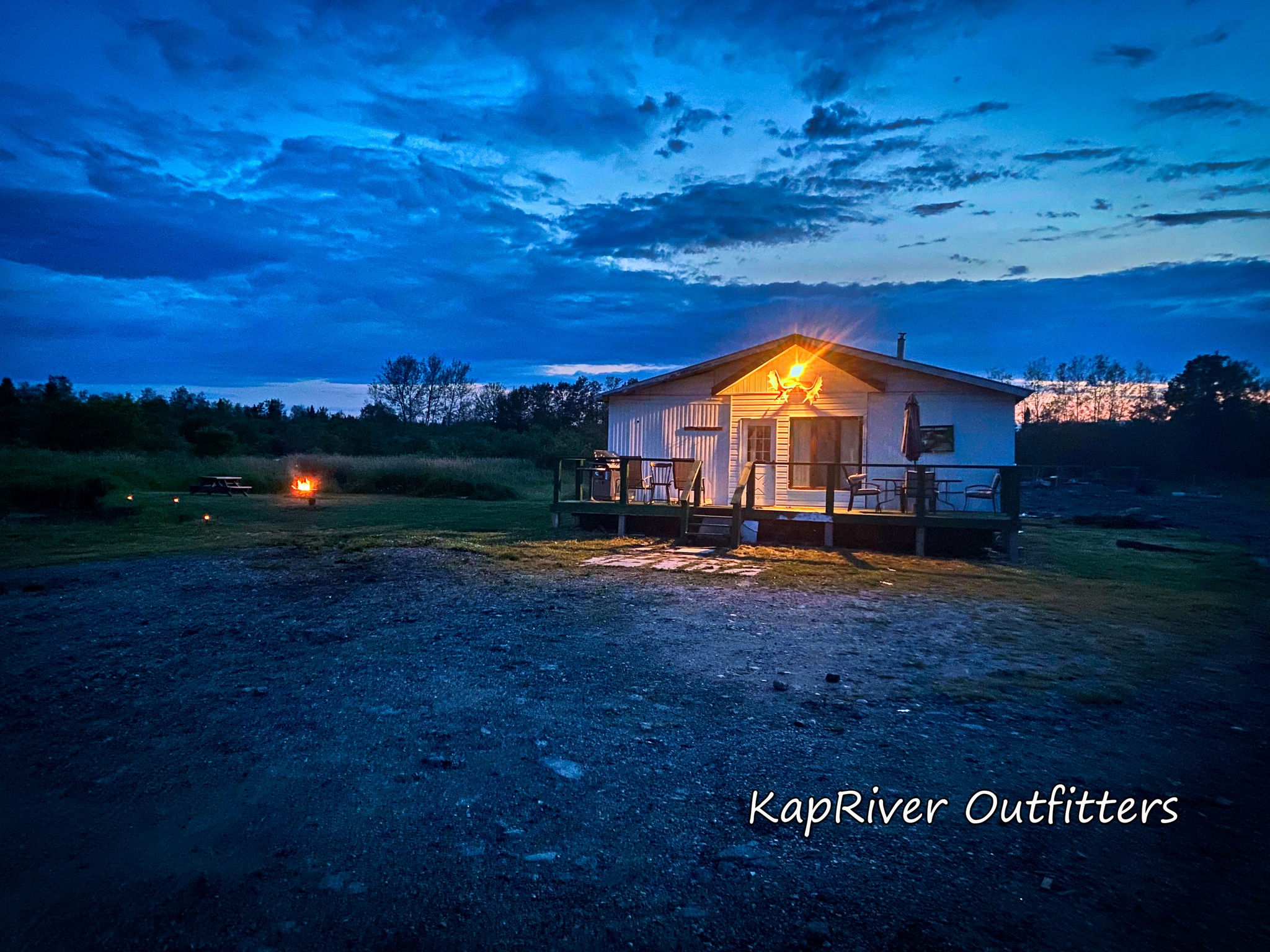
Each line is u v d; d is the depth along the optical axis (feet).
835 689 17.15
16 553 37.60
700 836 10.82
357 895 9.39
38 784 12.46
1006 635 22.24
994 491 39.29
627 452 53.11
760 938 8.59
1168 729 14.83
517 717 15.37
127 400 110.52
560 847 10.50
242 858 10.25
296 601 26.45
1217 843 10.67
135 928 8.77
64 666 18.83
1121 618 24.57
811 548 41.14
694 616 24.38
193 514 56.80
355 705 16.06
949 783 12.47
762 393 49.11
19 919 8.91
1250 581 32.01
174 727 14.90
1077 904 9.20
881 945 8.45
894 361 45.21
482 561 35.40
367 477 89.81
